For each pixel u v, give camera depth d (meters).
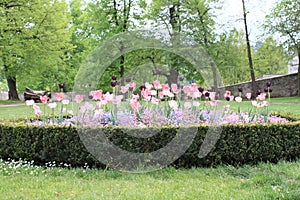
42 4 16.02
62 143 3.71
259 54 32.66
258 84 21.95
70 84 25.30
